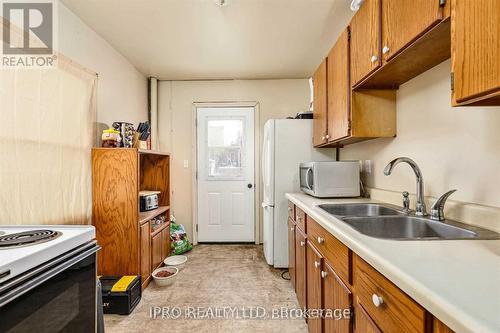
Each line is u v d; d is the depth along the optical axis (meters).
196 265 2.91
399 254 0.76
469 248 0.81
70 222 1.96
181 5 2.04
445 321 0.49
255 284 2.43
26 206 1.60
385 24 1.26
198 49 2.79
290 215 2.42
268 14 2.16
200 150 3.76
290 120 2.74
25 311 0.77
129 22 2.27
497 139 1.05
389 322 0.73
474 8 0.72
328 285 1.27
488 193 1.09
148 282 2.44
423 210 1.33
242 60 3.07
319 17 2.21
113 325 1.81
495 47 0.66
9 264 0.73
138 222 2.23
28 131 1.62
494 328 0.41
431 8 0.92
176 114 3.76
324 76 2.20
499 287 0.55
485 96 0.71
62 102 1.90
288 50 2.82
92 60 2.39
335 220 1.24
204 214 3.76
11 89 1.52
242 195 3.75
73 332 0.98
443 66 1.31
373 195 2.00
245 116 3.73
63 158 1.90
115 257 2.21
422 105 1.48
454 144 1.26
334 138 1.97
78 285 1.01
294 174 2.74
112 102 2.73
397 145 1.73
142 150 2.32
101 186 2.21
